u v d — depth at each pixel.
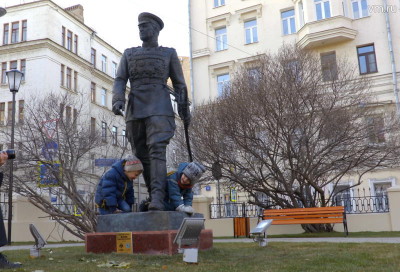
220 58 27.02
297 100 12.47
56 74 29.19
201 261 4.15
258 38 26.22
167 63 5.48
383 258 4.30
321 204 13.20
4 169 12.55
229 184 14.55
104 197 5.17
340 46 22.94
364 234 10.83
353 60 22.50
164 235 4.57
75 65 31.41
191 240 4.12
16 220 12.98
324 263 4.00
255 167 14.46
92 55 34.56
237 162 13.13
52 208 12.08
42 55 28.52
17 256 4.98
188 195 5.33
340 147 12.85
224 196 17.47
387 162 15.49
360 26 22.84
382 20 22.39
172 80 5.66
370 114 13.43
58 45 29.30
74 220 11.94
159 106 5.30
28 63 28.69
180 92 5.57
